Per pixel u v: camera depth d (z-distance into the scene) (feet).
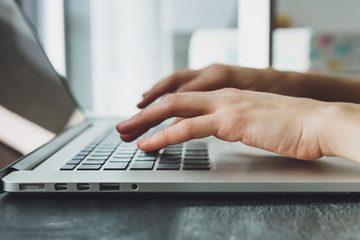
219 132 1.22
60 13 5.43
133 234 0.77
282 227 0.81
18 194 1.03
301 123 1.17
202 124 1.21
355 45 6.65
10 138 1.20
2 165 1.08
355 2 6.48
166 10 6.30
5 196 1.03
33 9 5.14
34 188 1.01
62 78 2.28
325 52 6.77
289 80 2.11
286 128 1.17
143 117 1.31
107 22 6.01
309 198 1.01
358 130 1.07
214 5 6.36
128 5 6.07
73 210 0.92
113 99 6.18
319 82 2.13
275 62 6.89
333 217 0.87
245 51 4.23
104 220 0.85
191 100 1.30
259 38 4.01
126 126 1.30
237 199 1.01
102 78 6.06
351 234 0.77
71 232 0.78
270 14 3.93
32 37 2.05
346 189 1.00
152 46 6.31
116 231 0.79
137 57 6.26
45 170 1.10
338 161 1.20
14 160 1.15
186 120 1.24
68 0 5.67
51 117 1.69
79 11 5.78
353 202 0.98
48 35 5.27
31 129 1.40
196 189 1.00
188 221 0.85
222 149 1.39
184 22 6.35
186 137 1.22
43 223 0.83
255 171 1.09
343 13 6.56
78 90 5.95
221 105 1.27
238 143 1.52
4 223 0.84
